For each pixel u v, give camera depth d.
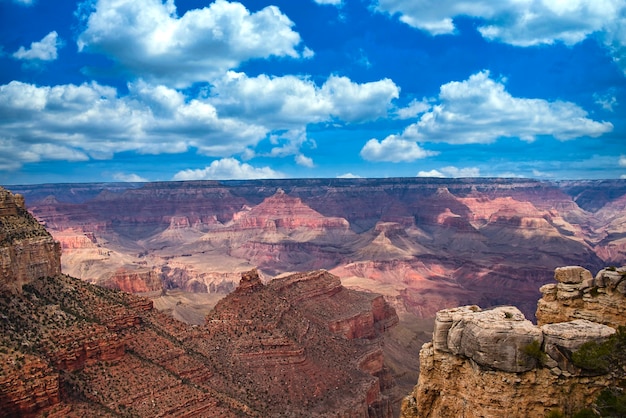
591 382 42.38
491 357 43.56
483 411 43.53
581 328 43.81
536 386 42.84
